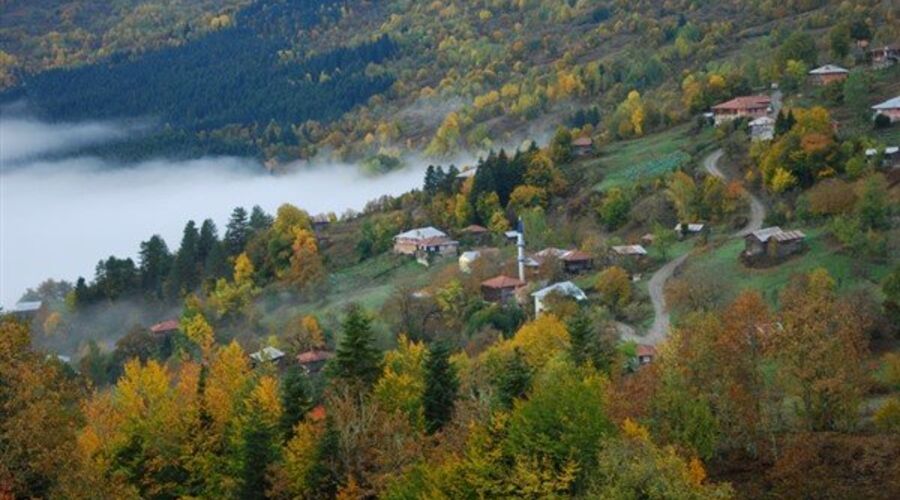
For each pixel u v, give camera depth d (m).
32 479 47.25
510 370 62.19
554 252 146.00
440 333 125.56
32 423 45.88
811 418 59.50
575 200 175.25
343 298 163.00
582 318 84.62
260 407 65.75
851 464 53.59
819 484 51.59
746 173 159.00
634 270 132.88
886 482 50.97
